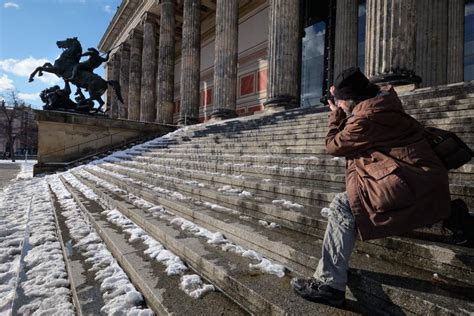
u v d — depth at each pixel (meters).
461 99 5.17
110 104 39.38
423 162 1.74
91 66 18.64
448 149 1.91
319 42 19.48
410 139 1.80
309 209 3.29
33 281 3.01
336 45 14.76
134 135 18.86
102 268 3.15
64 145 17.02
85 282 2.81
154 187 6.44
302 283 2.01
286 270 2.45
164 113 23.50
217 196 4.47
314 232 2.84
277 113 11.24
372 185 1.75
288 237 2.83
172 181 6.29
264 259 2.66
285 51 12.34
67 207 6.38
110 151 17.44
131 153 14.24
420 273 1.99
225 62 16.97
